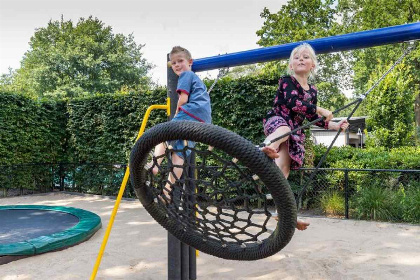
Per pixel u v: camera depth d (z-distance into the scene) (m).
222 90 7.54
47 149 10.41
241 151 1.54
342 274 3.60
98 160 9.80
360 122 18.52
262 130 7.28
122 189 3.47
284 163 2.17
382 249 4.40
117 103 9.25
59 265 3.96
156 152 2.39
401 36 2.45
